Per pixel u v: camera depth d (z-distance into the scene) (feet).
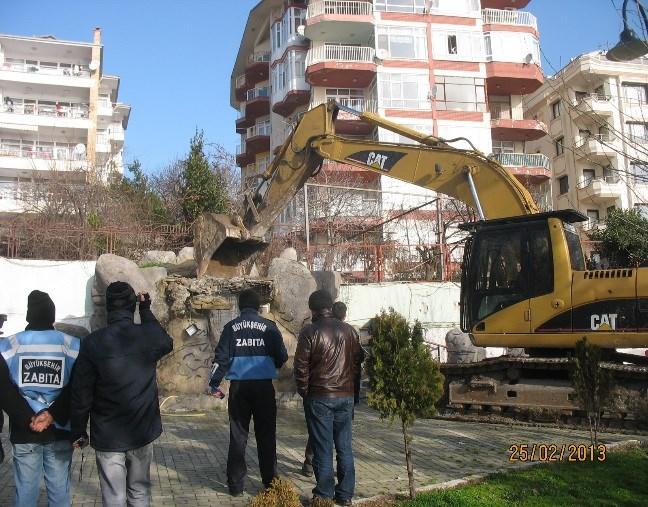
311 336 18.24
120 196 80.07
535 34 121.70
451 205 90.38
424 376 18.21
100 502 18.33
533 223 32.86
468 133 114.21
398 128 39.75
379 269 67.51
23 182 96.53
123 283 15.65
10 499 18.57
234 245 41.91
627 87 108.47
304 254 69.21
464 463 22.97
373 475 21.24
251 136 151.43
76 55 157.79
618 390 30.04
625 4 24.73
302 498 18.66
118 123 170.81
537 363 32.19
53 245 53.52
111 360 14.57
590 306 30.53
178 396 36.60
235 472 18.88
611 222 87.20
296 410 36.45
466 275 34.32
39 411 14.58
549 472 21.17
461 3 120.06
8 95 148.46
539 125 119.24
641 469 21.65
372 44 121.29
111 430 14.43
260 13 142.61
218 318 37.93
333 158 40.06
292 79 124.88
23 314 48.21
